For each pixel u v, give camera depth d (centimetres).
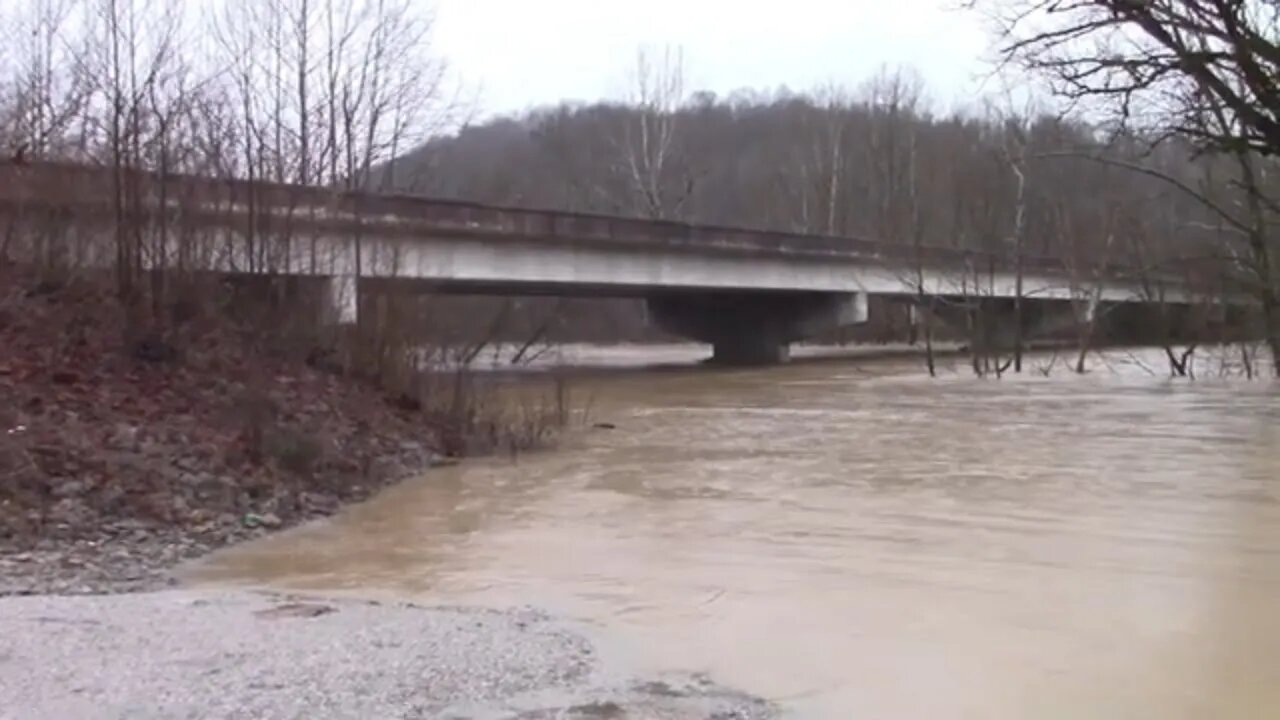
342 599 1169
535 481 1983
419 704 809
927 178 8888
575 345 8388
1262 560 1321
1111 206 5616
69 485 1535
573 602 1161
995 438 2606
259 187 2525
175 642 959
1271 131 1584
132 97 2395
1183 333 7300
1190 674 909
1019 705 840
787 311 6197
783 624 1067
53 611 1071
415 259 3378
